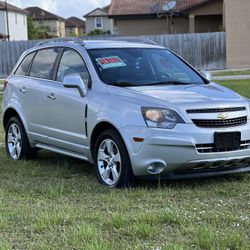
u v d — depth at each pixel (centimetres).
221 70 2911
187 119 611
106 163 662
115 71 710
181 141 602
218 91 687
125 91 660
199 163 613
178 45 2998
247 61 3008
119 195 604
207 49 3009
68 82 692
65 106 724
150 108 617
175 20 3606
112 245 451
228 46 3008
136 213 533
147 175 623
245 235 470
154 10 3562
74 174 730
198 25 3506
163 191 621
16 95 844
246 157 639
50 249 448
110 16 3688
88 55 727
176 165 610
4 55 3022
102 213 542
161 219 512
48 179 702
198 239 456
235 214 530
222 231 477
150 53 767
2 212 548
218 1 3331
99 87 687
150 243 455
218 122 622
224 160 622
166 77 732
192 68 784
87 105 681
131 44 780
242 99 667
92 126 671
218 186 648
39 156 868
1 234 488
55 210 550
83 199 597
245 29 2980
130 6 3706
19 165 797
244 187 642
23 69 861
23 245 461
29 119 810
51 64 790
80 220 520
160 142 604
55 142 757
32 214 541
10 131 866
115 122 633
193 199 592
